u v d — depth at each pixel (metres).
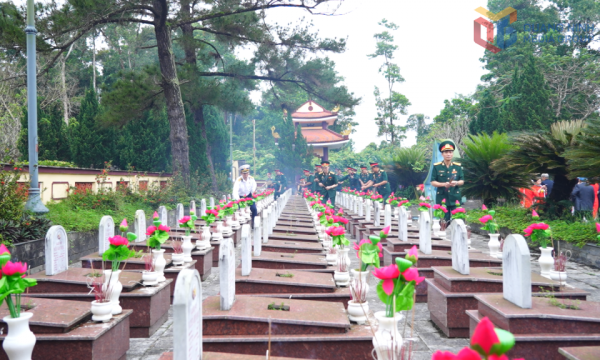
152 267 5.18
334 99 26.02
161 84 18.72
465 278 4.78
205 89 23.36
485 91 36.75
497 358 1.44
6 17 13.84
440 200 10.65
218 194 24.14
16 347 2.94
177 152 19.06
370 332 3.58
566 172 10.95
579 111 30.56
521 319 3.57
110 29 39.28
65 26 14.80
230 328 3.55
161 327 5.15
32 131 9.70
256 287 4.73
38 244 8.07
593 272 8.04
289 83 27.58
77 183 13.38
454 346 4.43
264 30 22.41
